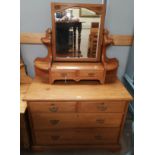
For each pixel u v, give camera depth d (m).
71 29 1.39
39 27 1.50
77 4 1.31
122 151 1.61
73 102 1.31
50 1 1.40
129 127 1.83
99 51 1.49
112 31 1.55
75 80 1.46
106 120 1.43
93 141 1.55
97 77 1.45
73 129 1.46
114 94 1.35
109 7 1.45
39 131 1.46
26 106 1.34
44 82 1.49
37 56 1.64
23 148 1.57
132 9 1.47
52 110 1.34
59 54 1.48
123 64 1.74
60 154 1.57
